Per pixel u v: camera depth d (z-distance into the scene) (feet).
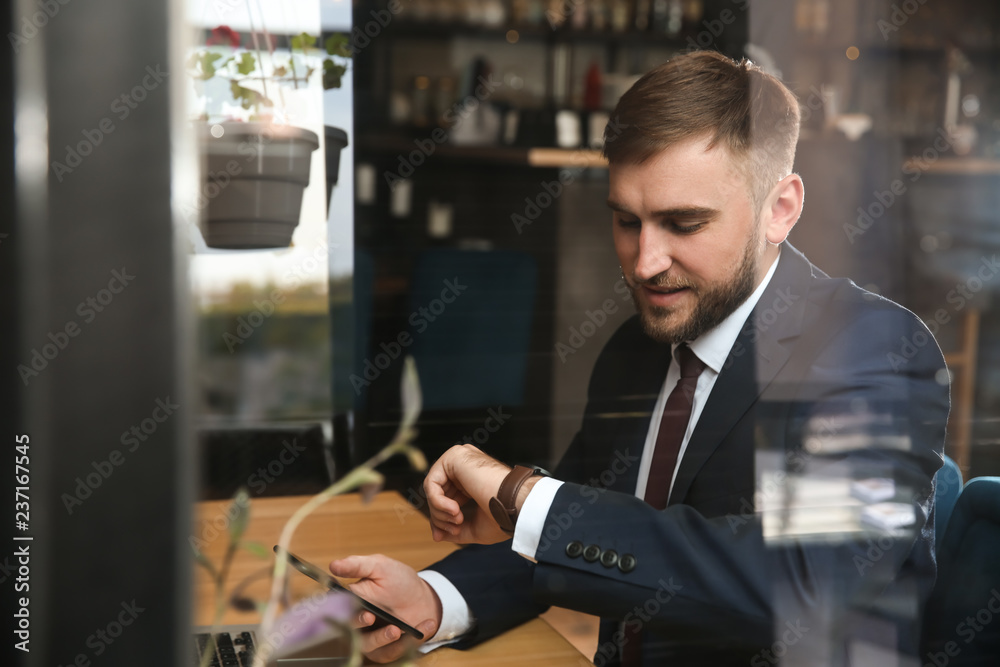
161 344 1.59
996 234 3.48
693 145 3.24
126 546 1.61
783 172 3.37
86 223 1.56
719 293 3.31
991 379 3.62
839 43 3.36
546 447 3.31
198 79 2.38
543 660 2.86
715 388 3.33
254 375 2.62
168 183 1.58
